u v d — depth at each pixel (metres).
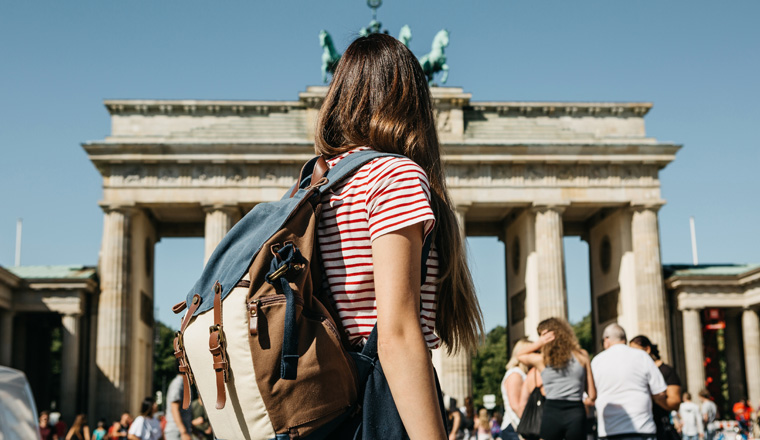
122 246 93.12
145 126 98.81
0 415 10.16
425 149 4.47
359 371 3.83
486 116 101.19
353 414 3.79
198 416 27.98
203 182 94.69
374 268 3.72
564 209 96.38
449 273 4.38
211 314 3.74
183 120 99.19
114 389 89.69
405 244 3.70
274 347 3.57
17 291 91.25
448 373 90.31
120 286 92.06
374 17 105.50
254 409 3.56
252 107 99.38
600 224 107.44
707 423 62.12
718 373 104.75
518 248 104.44
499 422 57.91
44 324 106.19
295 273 3.70
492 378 172.00
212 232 93.81
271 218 3.91
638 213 97.19
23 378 10.88
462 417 55.06
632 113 102.56
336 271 3.93
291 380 3.56
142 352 100.81
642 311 94.94
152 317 106.94
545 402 16.30
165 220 107.62
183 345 3.85
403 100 4.44
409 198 3.78
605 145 95.81
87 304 95.12
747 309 97.88
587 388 16.55
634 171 97.56
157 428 33.31
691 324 97.81
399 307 3.59
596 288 109.75
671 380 17.61
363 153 4.09
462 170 96.25
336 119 4.56
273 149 94.62
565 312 93.62
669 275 101.44
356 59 4.60
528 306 99.06
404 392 3.49
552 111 101.62
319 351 3.65
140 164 94.75
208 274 3.93
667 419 17.94
